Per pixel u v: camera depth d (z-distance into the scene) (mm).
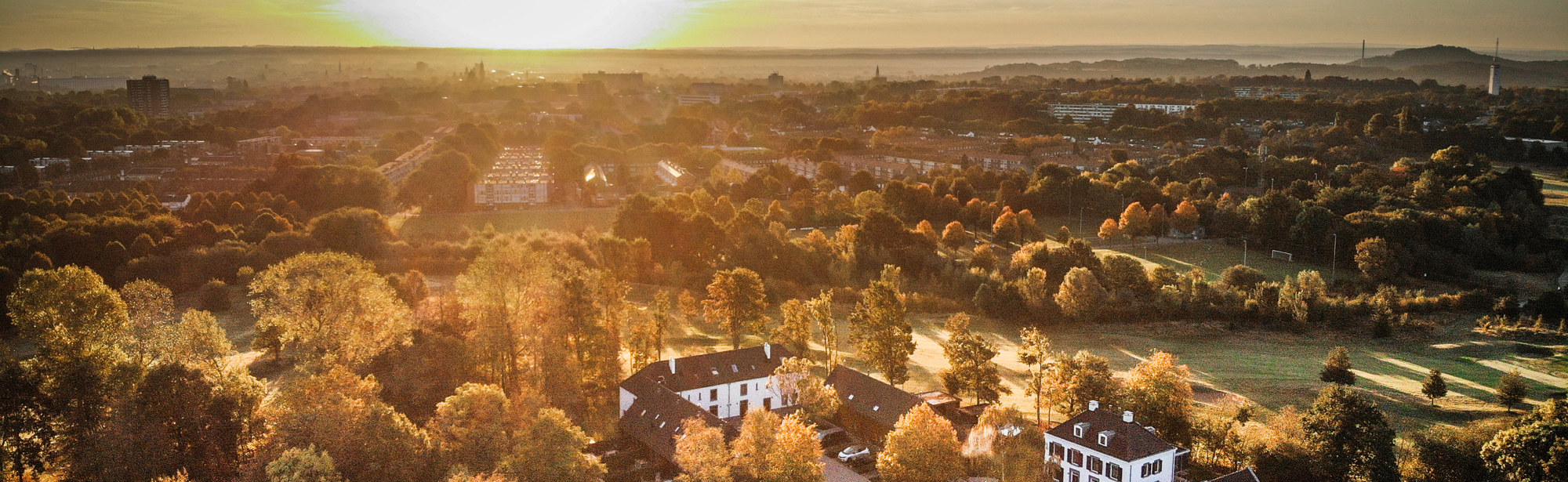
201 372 105812
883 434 120062
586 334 136125
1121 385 123000
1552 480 94875
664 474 109625
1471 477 103938
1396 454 113875
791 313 149750
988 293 198750
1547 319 192250
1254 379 152375
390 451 96625
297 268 127000
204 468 99500
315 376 104188
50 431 102562
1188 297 199375
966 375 127625
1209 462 111625
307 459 85500
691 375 129750
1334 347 175125
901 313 137375
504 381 132500
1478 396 143750
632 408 122938
